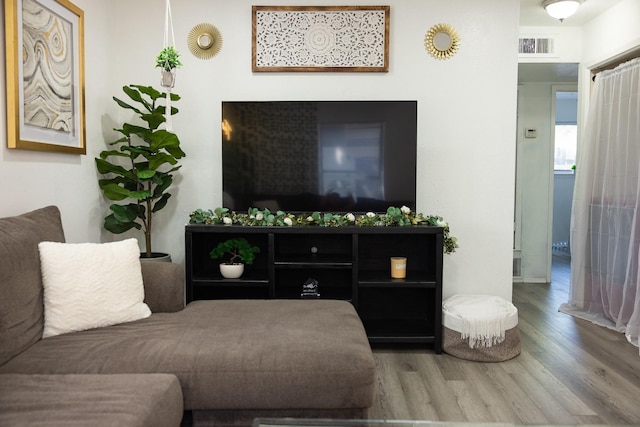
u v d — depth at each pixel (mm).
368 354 1908
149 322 2238
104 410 1391
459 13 3463
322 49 3461
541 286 5145
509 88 3480
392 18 3473
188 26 3488
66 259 2115
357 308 3127
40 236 2143
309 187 3344
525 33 4457
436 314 3090
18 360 1803
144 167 3213
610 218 3770
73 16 2844
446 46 3469
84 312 2109
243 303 2590
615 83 3744
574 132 7777
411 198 3328
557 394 2514
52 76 2629
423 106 3500
